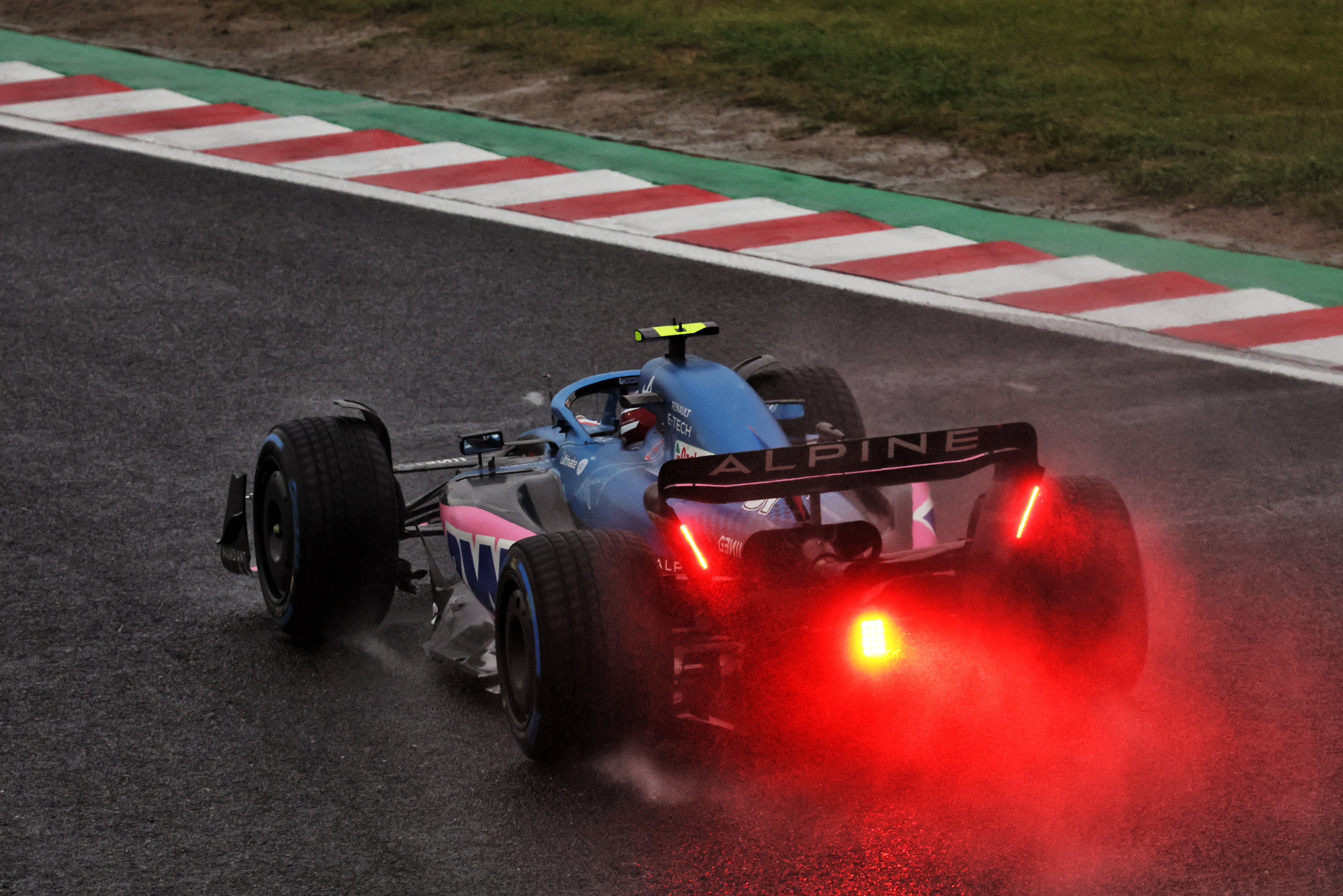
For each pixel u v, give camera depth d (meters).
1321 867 18.00
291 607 23.08
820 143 58.09
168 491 29.66
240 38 73.88
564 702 18.73
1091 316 41.09
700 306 41.38
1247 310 41.56
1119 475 31.00
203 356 37.38
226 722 21.53
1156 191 52.06
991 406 34.81
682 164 55.50
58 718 21.62
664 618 19.12
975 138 58.09
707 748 20.42
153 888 17.89
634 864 18.22
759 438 21.33
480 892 17.77
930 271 44.56
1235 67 69.44
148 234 47.25
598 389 25.67
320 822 19.16
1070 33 76.00
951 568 19.86
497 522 22.91
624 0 80.62
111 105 62.78
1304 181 52.22
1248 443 32.66
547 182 53.19
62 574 26.16
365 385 35.59
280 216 49.09
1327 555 27.11
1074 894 17.55
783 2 82.00
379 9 78.06
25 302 41.22
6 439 32.16
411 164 55.09
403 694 22.30
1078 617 20.12
